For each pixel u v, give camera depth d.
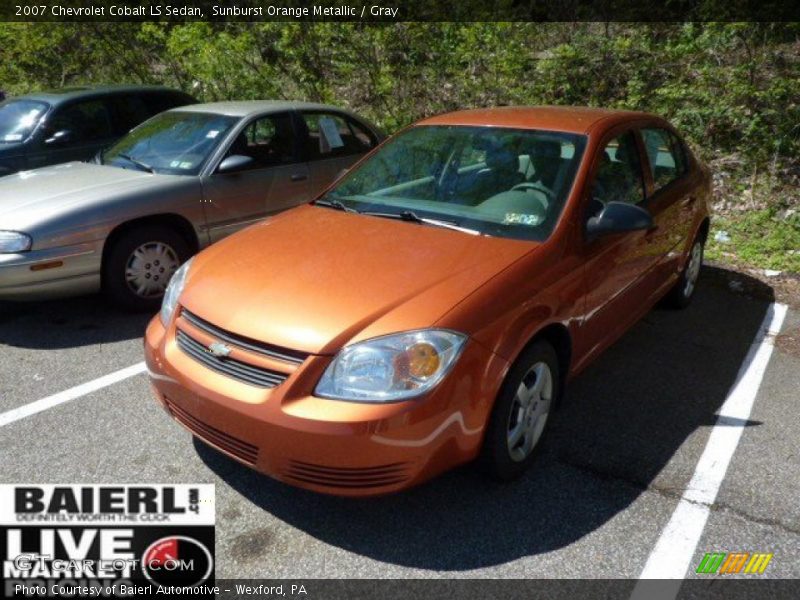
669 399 3.88
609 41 8.92
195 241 5.32
